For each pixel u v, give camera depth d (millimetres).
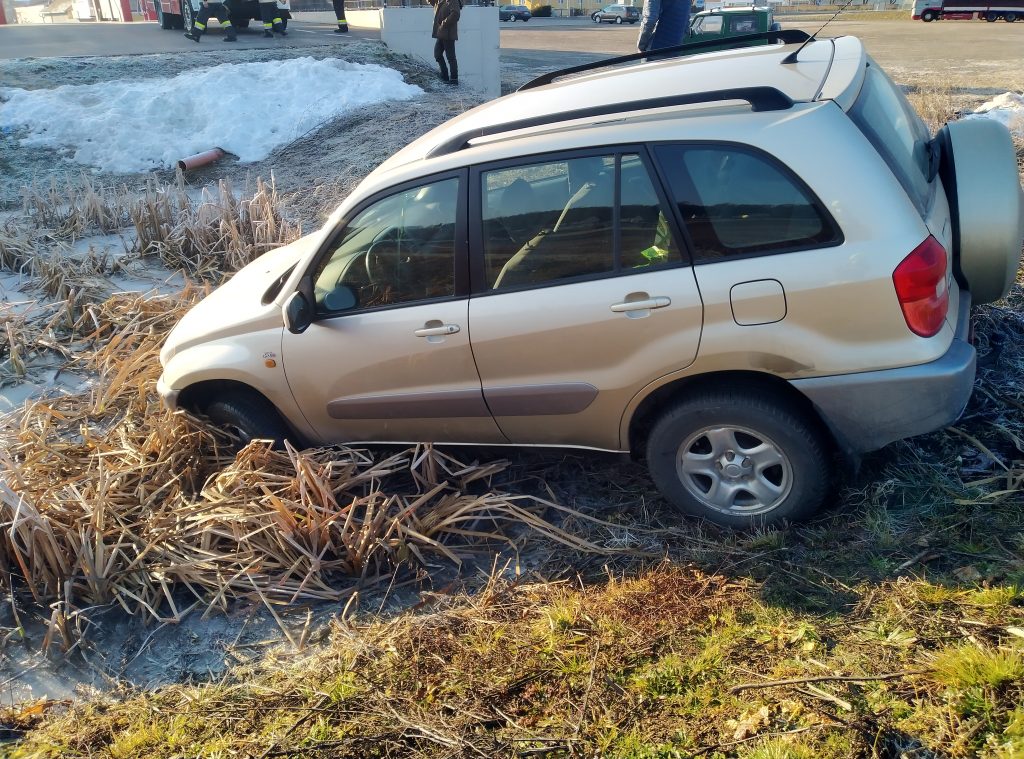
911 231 3287
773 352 3432
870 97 3736
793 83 3713
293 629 3688
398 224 4008
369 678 3271
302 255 4910
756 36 4695
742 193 3439
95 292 7418
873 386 3363
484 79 18562
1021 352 4836
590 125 3715
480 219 3857
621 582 3604
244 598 3898
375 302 4113
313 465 4270
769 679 2934
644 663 3125
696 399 3652
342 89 13867
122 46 19516
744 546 3676
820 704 2783
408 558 3965
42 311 7188
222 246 8328
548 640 3312
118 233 9250
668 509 4055
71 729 3254
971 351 3436
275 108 13102
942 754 2523
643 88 4051
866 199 3293
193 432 4688
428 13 18422
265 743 3006
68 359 6434
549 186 3742
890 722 2662
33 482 4477
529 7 59125
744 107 3541
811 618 3201
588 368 3758
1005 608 3045
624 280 3613
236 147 12273
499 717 2990
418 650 3379
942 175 4059
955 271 3943
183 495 4367
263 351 4348
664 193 3541
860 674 2881
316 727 3053
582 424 3934
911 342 3314
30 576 3992
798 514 3676
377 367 4133
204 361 4465
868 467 4016
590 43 32750
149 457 4691
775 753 2602
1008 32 31094
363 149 11305
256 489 4332
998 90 14656
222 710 3223
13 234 8891
